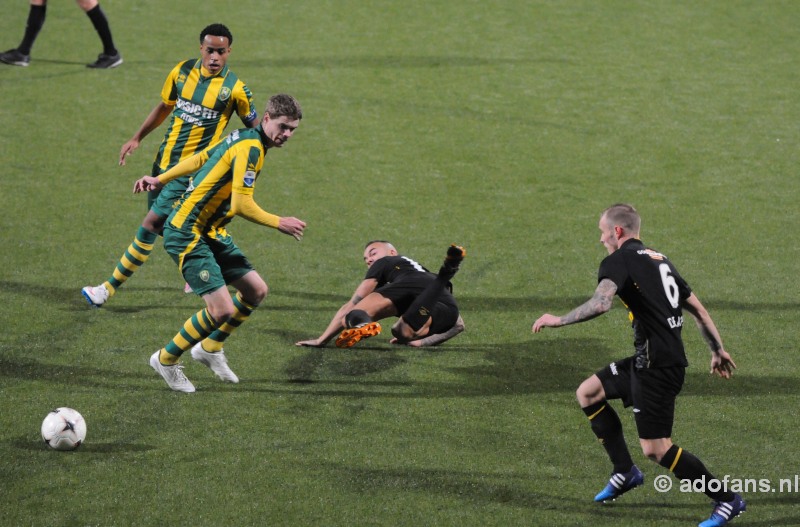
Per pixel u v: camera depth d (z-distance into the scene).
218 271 20.16
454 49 48.31
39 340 22.89
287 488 17.30
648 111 41.28
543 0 56.25
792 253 28.78
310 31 50.09
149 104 40.16
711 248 29.14
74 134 37.09
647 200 32.84
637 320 16.48
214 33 24.59
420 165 35.62
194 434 19.09
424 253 28.61
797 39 50.62
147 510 16.56
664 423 16.39
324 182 33.94
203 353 21.00
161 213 23.91
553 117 40.47
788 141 38.34
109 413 19.80
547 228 30.59
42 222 29.95
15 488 17.09
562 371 22.06
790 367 22.17
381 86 43.38
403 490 17.31
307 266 27.75
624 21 53.06
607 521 16.53
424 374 21.86
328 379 21.58
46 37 47.19
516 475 17.89
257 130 19.64
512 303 25.62
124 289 26.06
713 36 50.97
